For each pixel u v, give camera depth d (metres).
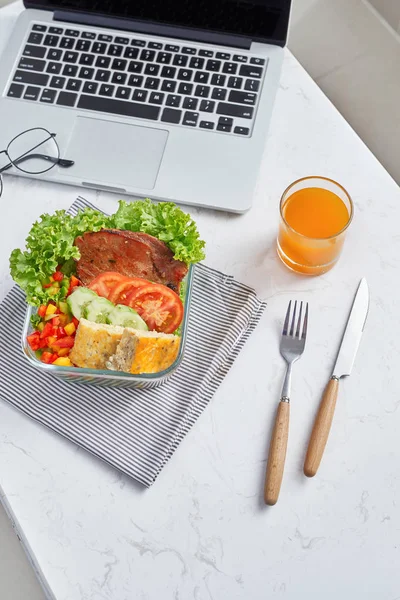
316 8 1.32
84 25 1.04
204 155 0.98
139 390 0.90
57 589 0.85
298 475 0.88
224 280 0.94
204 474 0.88
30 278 0.87
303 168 1.00
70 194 0.99
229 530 0.86
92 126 1.00
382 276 0.96
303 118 1.03
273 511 0.87
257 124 0.99
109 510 0.87
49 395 0.90
